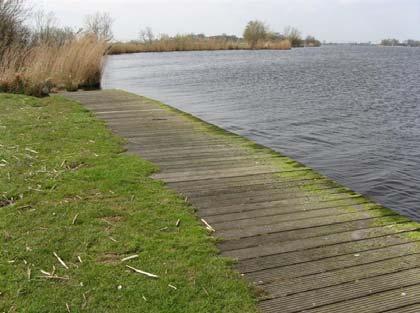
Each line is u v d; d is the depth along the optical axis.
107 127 7.80
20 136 6.64
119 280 2.92
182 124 8.12
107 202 4.20
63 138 6.67
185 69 29.69
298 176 5.17
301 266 3.18
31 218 3.79
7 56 13.09
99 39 17.39
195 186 4.82
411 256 3.31
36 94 11.84
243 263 3.22
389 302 2.77
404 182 6.77
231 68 30.64
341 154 8.32
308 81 22.09
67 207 4.03
